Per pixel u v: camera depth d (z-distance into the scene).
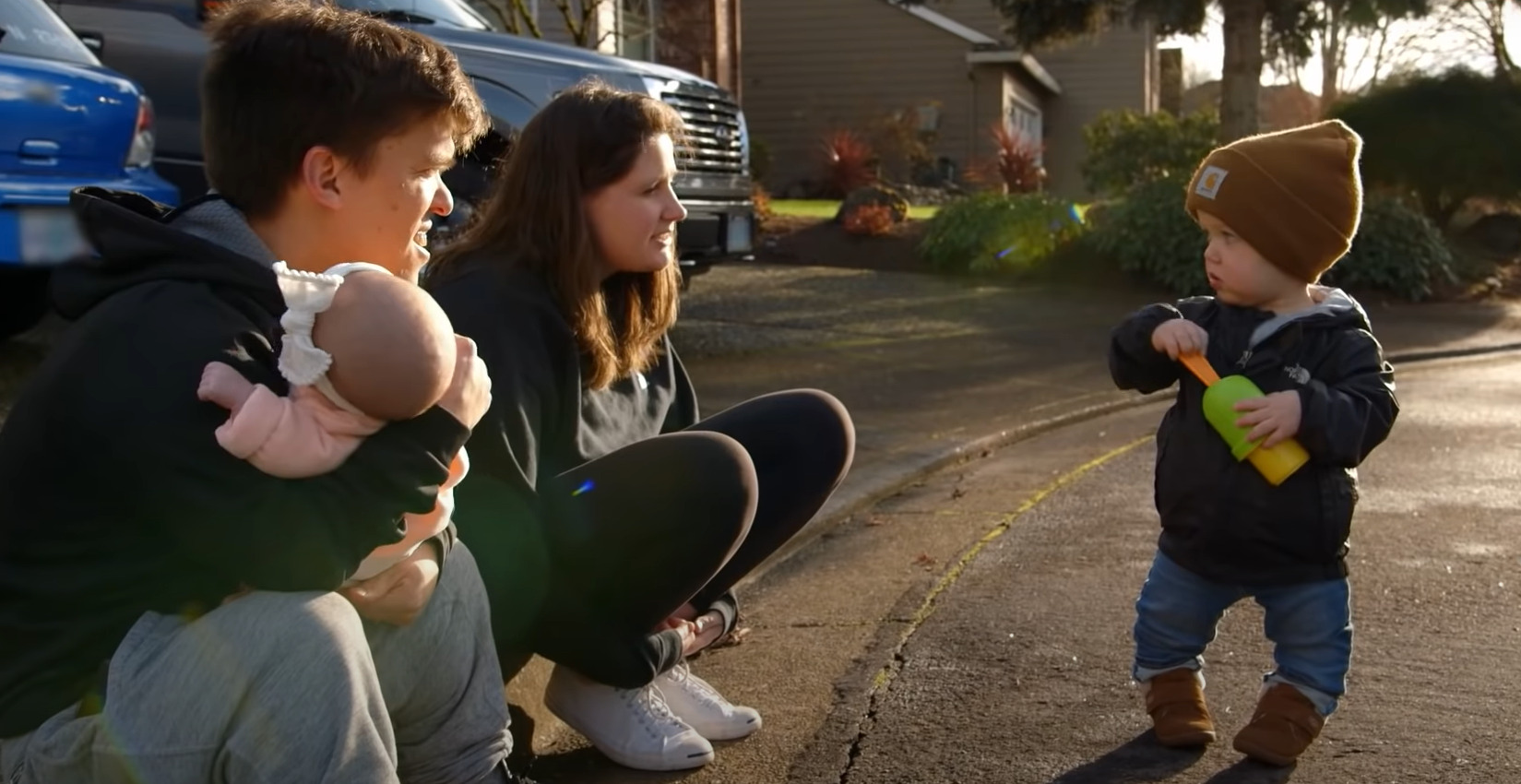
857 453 6.09
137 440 1.74
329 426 1.79
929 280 12.98
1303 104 31.30
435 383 1.81
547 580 2.63
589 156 2.71
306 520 1.77
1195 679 2.98
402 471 1.82
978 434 6.61
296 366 1.77
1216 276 2.90
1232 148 2.87
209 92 1.92
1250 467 2.78
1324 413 2.71
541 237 2.72
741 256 8.38
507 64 6.95
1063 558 4.49
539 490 2.68
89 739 1.78
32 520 1.80
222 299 1.84
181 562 1.83
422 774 2.15
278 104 1.86
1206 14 15.06
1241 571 2.83
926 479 5.91
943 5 29.64
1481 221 17.06
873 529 4.98
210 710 1.77
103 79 5.70
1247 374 2.85
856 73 26.80
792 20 26.95
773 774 2.86
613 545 2.63
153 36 7.25
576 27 11.91
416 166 1.94
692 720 2.99
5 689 1.81
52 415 1.78
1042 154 29.66
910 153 25.09
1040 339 9.77
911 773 2.85
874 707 3.21
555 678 2.92
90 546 1.81
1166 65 39.38
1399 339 10.68
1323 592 2.82
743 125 8.41
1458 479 5.66
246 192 1.92
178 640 1.79
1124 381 3.02
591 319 2.75
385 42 1.91
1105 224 13.24
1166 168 17.55
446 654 2.09
